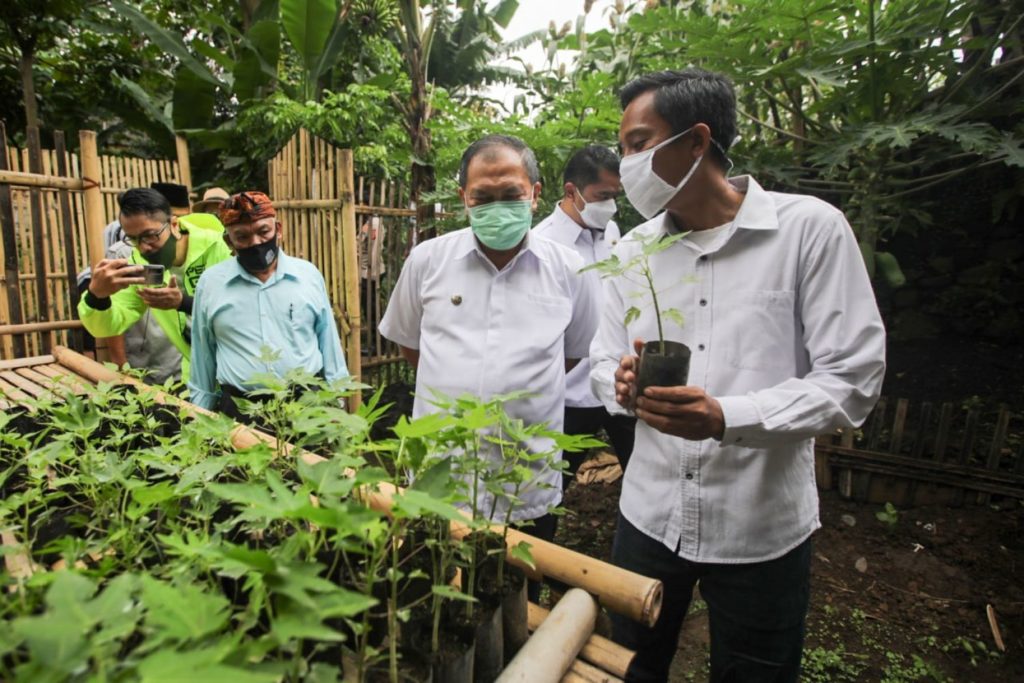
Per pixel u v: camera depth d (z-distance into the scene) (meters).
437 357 1.95
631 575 0.96
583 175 2.77
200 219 2.94
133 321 2.58
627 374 1.37
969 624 2.59
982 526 3.02
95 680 0.40
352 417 0.89
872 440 3.42
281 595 0.52
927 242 4.53
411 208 5.30
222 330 2.34
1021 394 3.78
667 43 3.60
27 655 0.52
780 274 1.41
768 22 3.26
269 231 2.34
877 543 3.09
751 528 1.47
